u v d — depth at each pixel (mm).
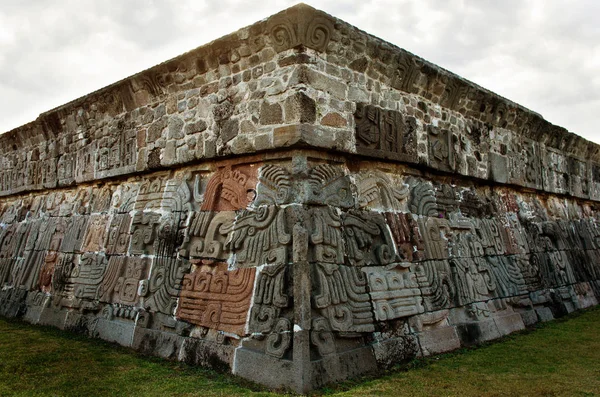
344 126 5004
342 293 4492
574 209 10336
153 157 6172
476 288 6355
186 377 4391
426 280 5562
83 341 5949
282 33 4691
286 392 3865
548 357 5168
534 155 8766
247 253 4766
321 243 4500
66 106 7586
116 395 3945
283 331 4156
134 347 5492
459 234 6559
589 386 4168
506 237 7543
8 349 5543
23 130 8859
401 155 5691
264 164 4953
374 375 4387
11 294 8227
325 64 4898
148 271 5836
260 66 5012
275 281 4398
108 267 6465
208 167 5590
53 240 7855
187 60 5570
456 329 5672
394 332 4895
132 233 6285
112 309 6078
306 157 4691
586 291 9156
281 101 4758
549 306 7797
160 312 5430
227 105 5289
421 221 5930
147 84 6184
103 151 7137
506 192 8047
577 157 10531
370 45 5215
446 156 6469
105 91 6770
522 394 3943
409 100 6020
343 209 4926
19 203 9406
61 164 8102
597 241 10703
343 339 4367
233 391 3939
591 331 6625
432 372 4523
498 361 4980
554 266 8492
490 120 7535
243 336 4473
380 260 5066
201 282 5105
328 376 4035
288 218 4559
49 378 4430
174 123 5945
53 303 7199
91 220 7203
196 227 5395
